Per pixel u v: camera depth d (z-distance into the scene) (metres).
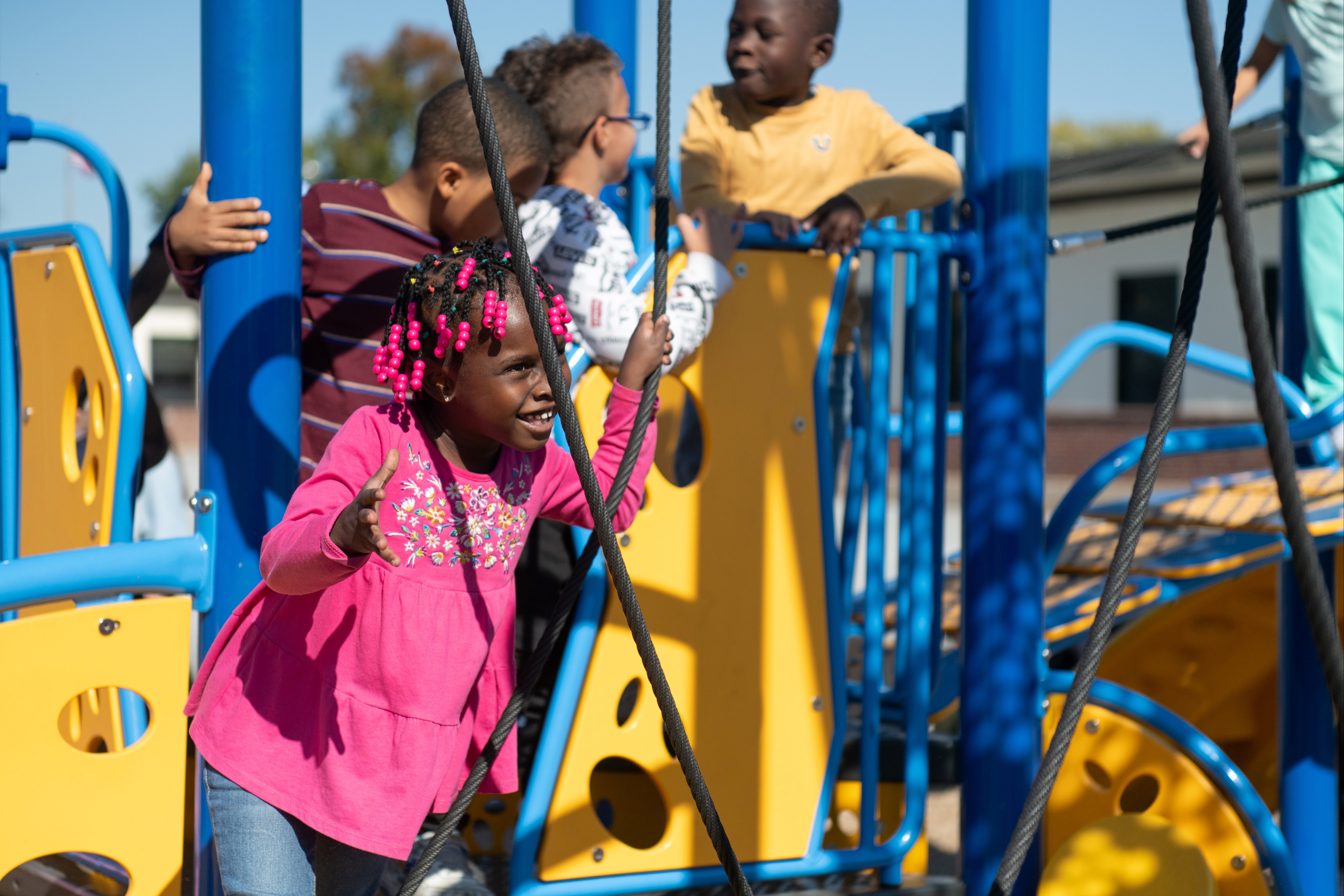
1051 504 14.59
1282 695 2.93
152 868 1.79
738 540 2.15
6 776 1.71
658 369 1.45
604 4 3.56
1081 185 15.70
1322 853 2.86
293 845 1.55
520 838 1.98
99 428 2.16
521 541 1.66
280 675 1.54
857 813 2.63
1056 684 2.50
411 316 1.48
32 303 2.38
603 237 2.07
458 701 1.58
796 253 2.22
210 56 1.87
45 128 2.66
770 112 2.92
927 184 2.47
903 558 2.75
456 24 1.16
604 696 2.04
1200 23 1.11
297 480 1.89
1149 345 3.41
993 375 2.39
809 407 2.23
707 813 1.26
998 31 2.39
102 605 1.78
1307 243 3.16
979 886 2.38
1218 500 3.21
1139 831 2.42
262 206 1.86
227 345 1.85
